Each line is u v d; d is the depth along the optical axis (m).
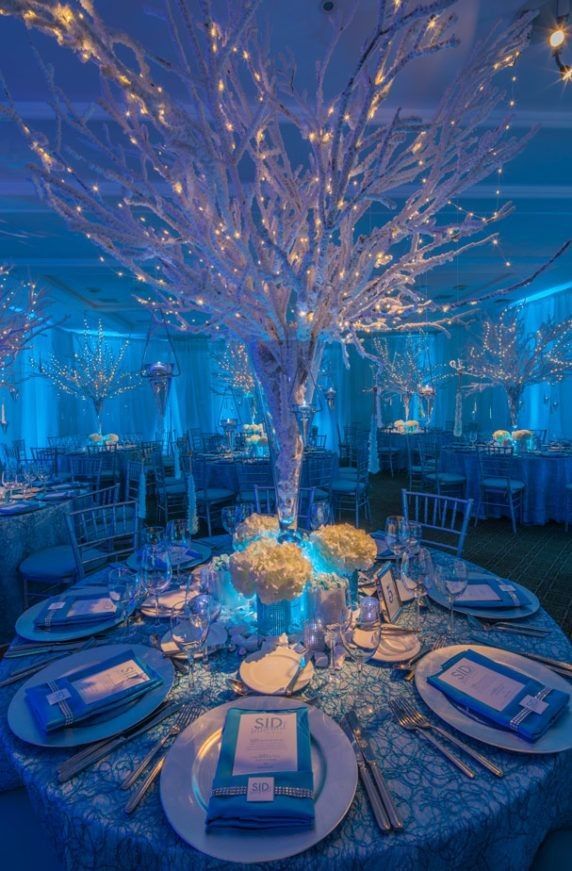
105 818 0.81
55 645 1.37
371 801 0.82
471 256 6.36
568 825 1.07
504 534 4.91
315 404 1.50
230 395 11.18
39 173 0.97
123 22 2.42
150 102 0.93
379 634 1.18
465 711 1.03
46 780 0.89
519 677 1.11
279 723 0.96
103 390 8.69
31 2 0.74
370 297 1.34
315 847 0.75
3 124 3.17
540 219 4.90
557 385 8.65
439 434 8.81
